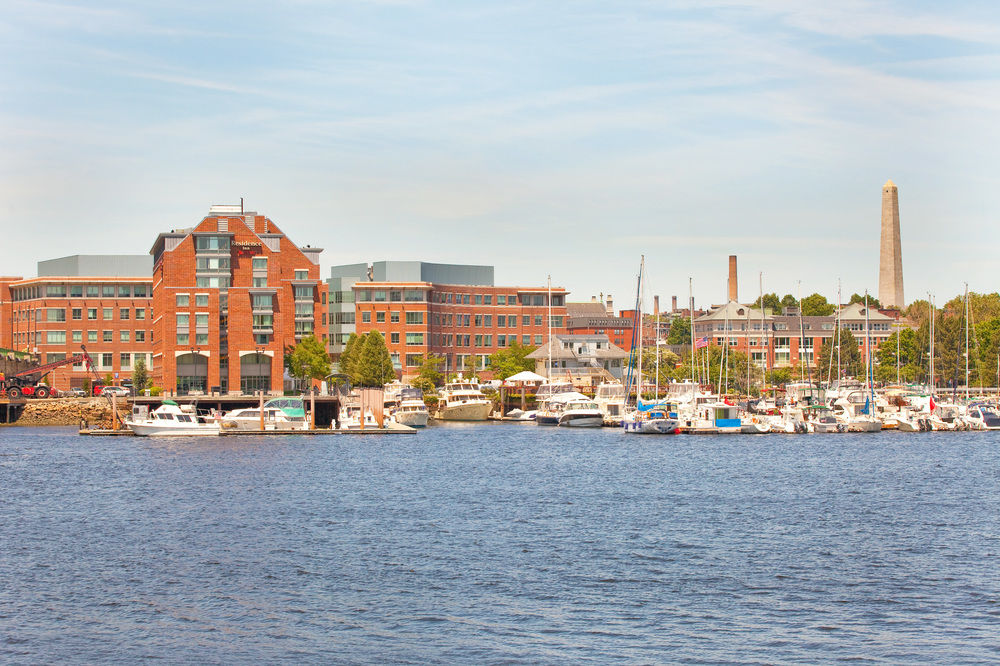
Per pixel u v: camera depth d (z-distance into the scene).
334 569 64.62
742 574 63.31
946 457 132.38
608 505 89.50
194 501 92.19
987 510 86.94
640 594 58.91
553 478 109.44
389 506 88.94
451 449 144.50
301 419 172.88
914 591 59.59
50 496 96.00
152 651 50.16
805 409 176.50
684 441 157.62
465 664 48.34
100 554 69.06
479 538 74.06
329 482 105.62
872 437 164.88
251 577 62.81
